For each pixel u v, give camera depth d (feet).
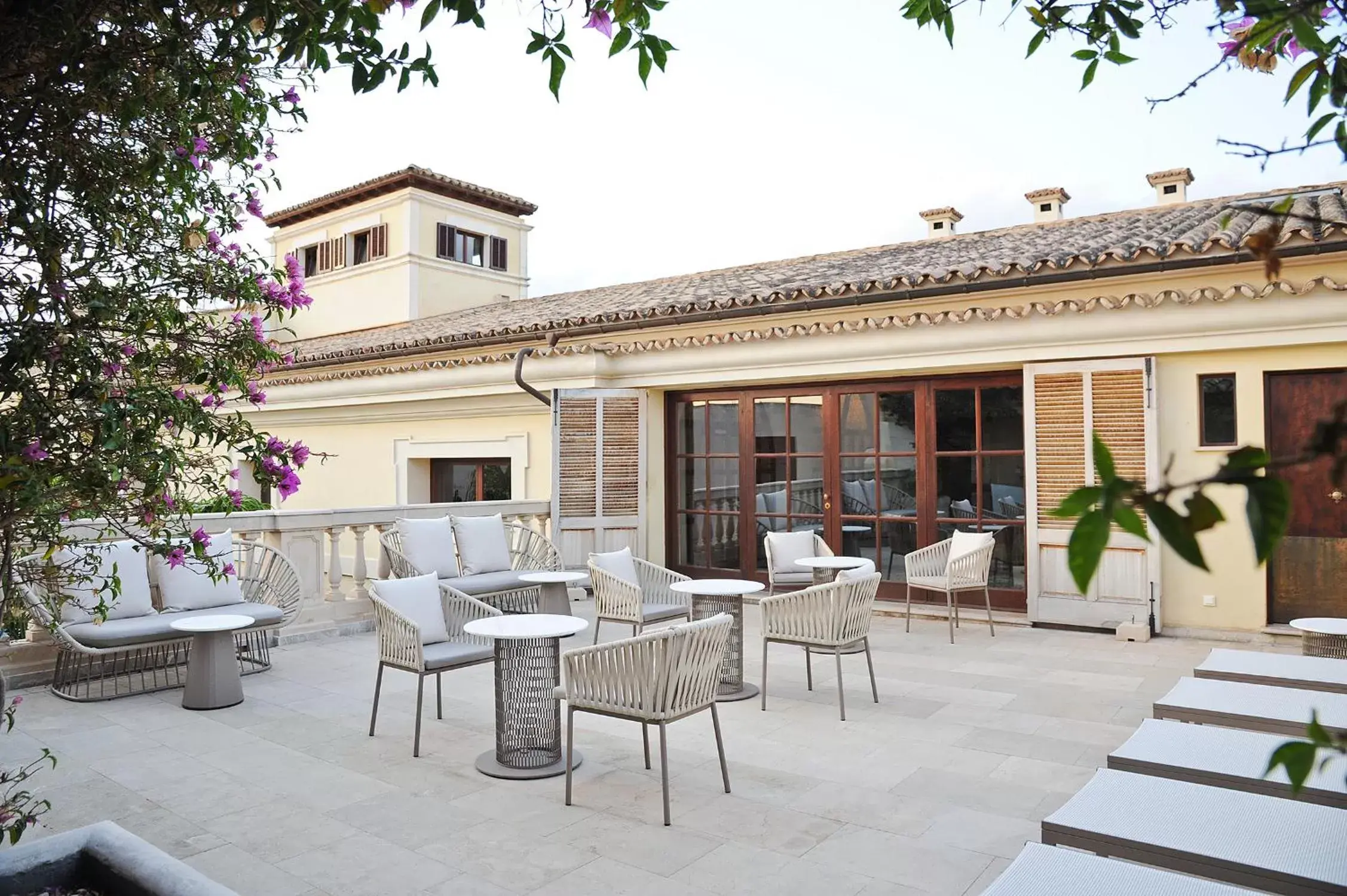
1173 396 24.27
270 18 6.77
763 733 16.81
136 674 21.89
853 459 30.35
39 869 7.86
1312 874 7.14
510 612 28.30
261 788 14.17
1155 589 24.20
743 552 32.55
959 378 28.40
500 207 67.82
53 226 6.91
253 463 8.36
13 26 6.00
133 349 7.77
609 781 14.39
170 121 7.34
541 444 35.73
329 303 67.67
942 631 26.13
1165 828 8.10
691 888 10.78
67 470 6.80
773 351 29.96
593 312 38.29
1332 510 22.67
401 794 13.91
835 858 11.55
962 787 14.02
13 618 7.96
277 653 24.11
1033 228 37.99
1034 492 25.99
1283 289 22.17
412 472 40.50
